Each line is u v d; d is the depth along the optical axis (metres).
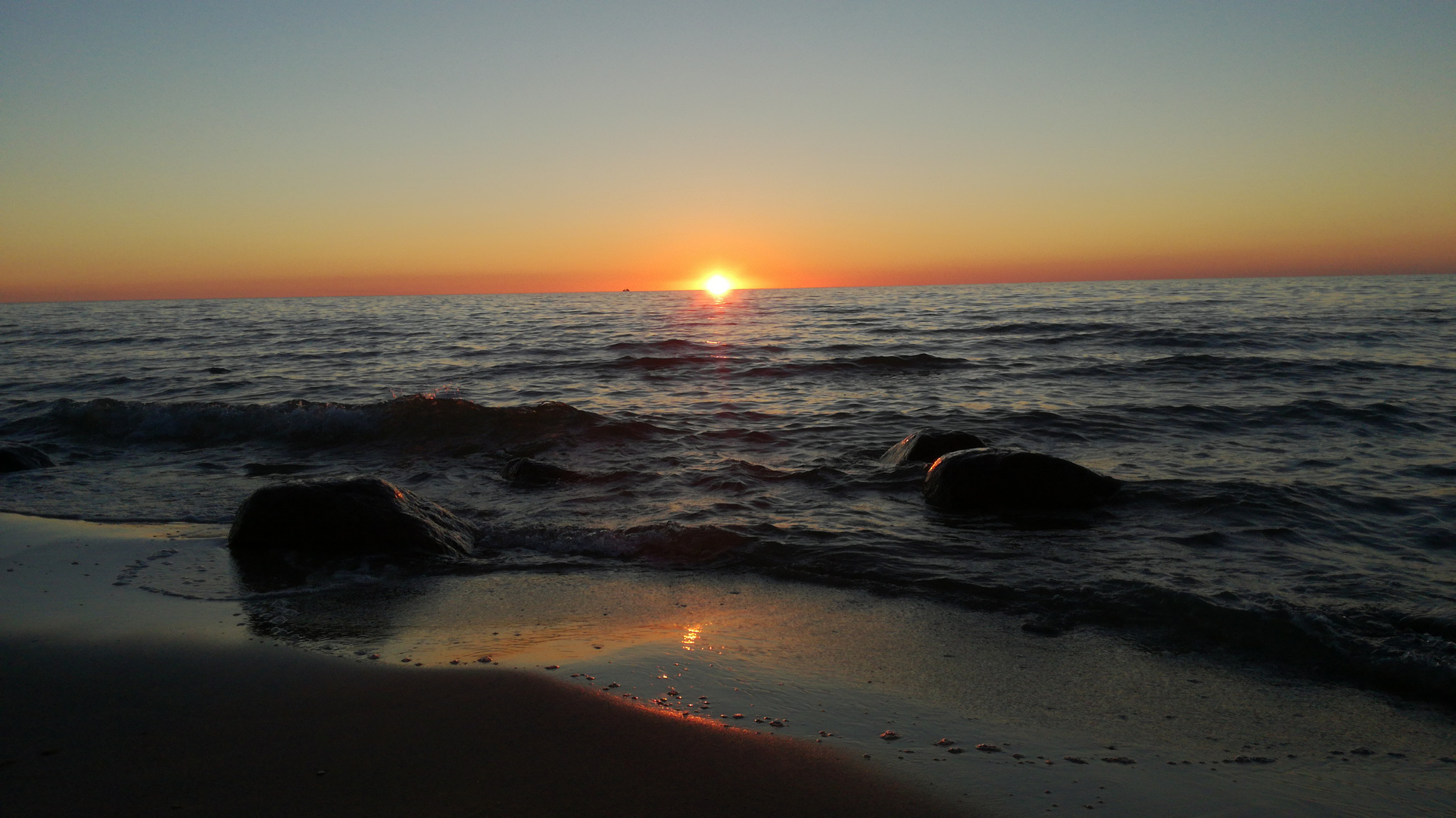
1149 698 4.02
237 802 2.93
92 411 13.35
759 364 21.17
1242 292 60.41
